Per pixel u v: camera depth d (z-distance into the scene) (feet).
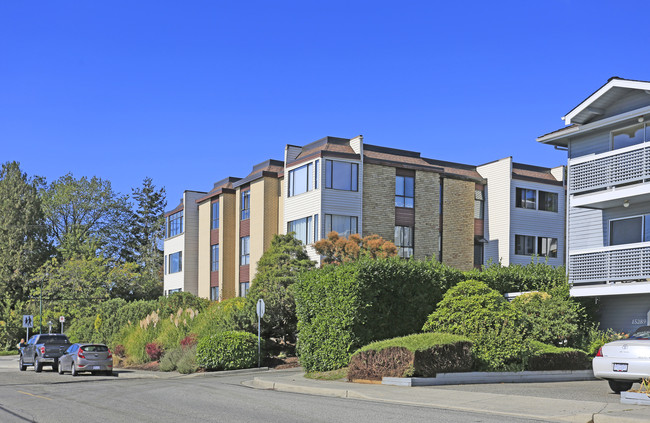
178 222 180.45
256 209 141.38
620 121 73.97
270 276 106.42
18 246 207.51
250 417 39.60
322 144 129.90
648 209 73.92
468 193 139.74
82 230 251.39
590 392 50.16
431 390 51.39
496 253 138.51
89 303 202.90
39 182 259.19
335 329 68.80
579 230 81.20
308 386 57.88
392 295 70.23
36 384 76.23
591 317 75.97
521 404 41.81
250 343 91.56
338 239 106.01
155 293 239.30
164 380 79.87
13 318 196.75
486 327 62.34
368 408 43.16
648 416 35.14
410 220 130.11
